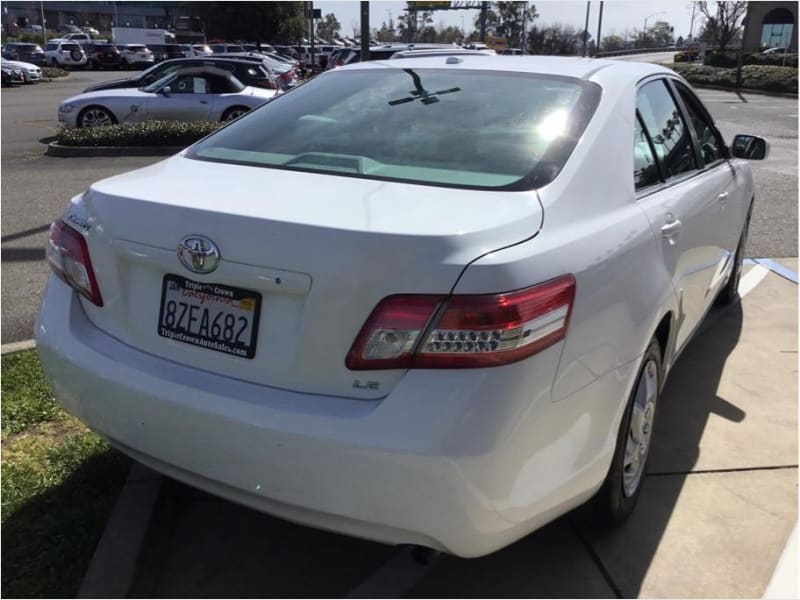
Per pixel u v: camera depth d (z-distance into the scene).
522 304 2.04
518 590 2.62
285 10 52.41
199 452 2.28
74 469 3.19
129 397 2.37
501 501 2.11
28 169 11.53
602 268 2.38
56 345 2.57
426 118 2.95
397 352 2.03
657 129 3.34
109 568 2.59
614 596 2.60
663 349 3.14
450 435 2.00
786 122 19.95
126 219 2.40
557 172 2.53
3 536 2.76
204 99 14.56
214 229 2.22
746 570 2.73
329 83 3.49
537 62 3.39
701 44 63.84
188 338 2.32
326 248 2.08
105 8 101.69
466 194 2.38
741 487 3.23
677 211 3.14
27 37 65.25
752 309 5.44
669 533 2.92
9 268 6.23
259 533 2.92
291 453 2.10
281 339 2.16
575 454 2.34
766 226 7.95
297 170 2.68
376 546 2.85
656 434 3.65
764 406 3.96
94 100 14.48
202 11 53.25
